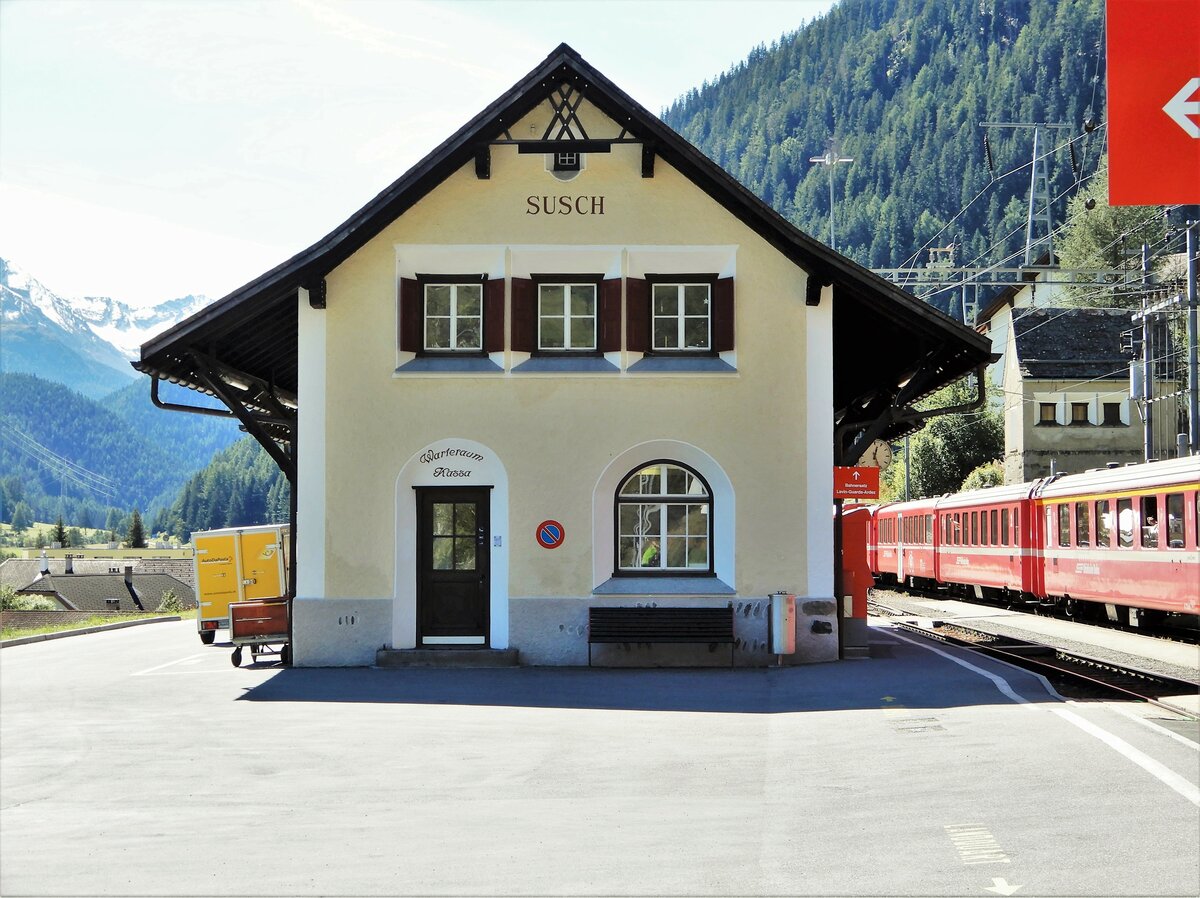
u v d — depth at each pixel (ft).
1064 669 60.80
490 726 46.37
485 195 66.28
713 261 66.28
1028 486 105.91
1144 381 127.24
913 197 482.28
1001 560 110.63
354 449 65.51
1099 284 126.72
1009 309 264.31
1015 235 381.81
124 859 28.22
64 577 358.64
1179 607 76.59
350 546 65.21
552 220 66.13
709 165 64.69
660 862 27.22
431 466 65.67
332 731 45.55
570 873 26.43
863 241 494.59
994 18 588.91
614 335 65.82
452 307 67.21
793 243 64.18
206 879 26.45
